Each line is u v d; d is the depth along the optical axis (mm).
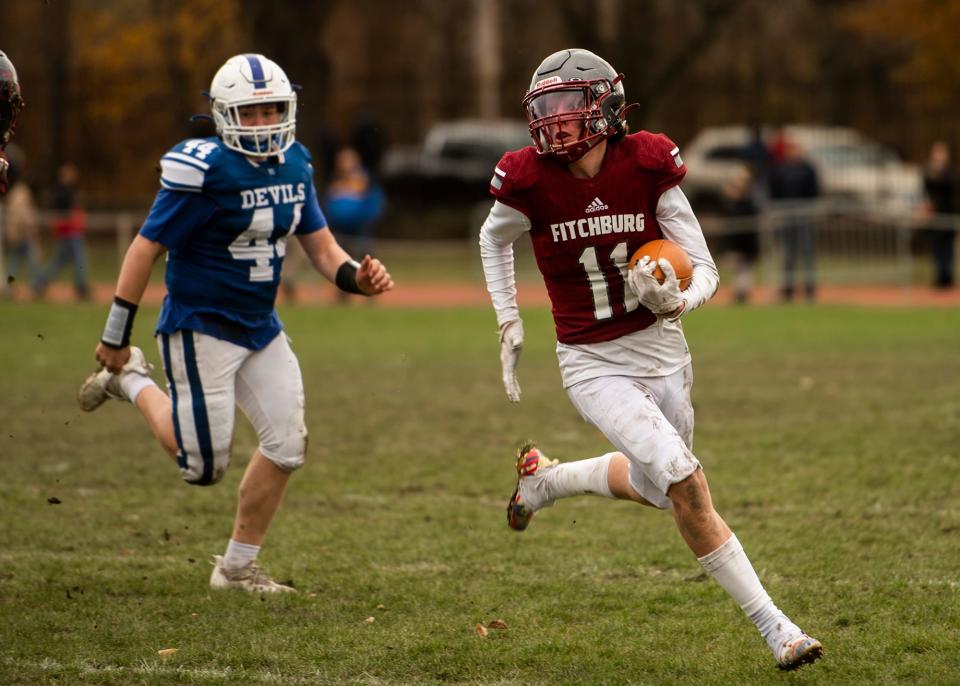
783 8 123688
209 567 20656
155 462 28734
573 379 17094
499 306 17766
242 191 18234
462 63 132625
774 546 21188
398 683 15469
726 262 84375
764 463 27531
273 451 19219
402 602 18766
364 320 58875
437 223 105062
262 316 19062
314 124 92375
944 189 72062
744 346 47875
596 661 16156
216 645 16844
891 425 31484
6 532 22734
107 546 21938
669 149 16609
